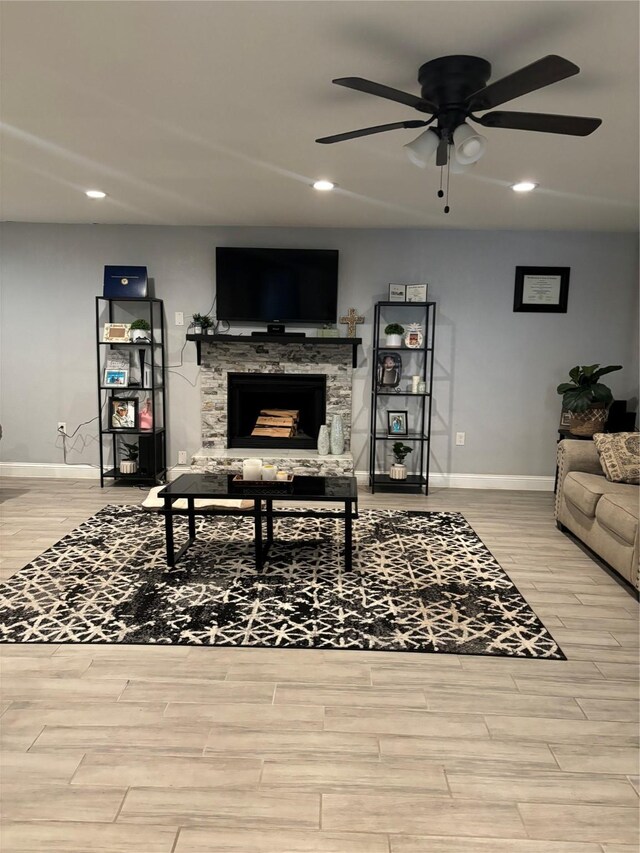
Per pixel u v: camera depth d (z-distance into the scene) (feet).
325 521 14.32
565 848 5.19
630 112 8.31
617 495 11.32
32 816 5.41
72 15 6.01
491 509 15.71
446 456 17.93
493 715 7.02
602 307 17.15
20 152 10.55
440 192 7.67
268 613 9.42
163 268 17.21
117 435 17.84
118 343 16.79
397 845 5.17
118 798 5.63
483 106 6.56
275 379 17.65
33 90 7.90
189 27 6.23
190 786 5.80
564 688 7.59
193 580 10.61
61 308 17.44
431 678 7.75
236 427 17.99
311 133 9.43
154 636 8.65
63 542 12.45
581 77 7.25
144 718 6.82
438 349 17.49
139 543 12.46
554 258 17.02
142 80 7.57
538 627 9.16
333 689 7.47
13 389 17.83
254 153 10.43
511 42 6.46
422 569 11.41
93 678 7.59
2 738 6.44
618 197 13.05
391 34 6.31
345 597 10.07
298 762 6.15
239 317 17.08
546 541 13.23
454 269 17.16
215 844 5.15
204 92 7.91
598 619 9.46
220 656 8.16
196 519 14.21
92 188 13.01
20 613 9.28
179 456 17.90
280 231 17.06
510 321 17.33
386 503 16.11
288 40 6.49
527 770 6.12
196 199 13.88
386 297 17.29
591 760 6.29
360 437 17.84
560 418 17.56
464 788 5.85
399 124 7.10
